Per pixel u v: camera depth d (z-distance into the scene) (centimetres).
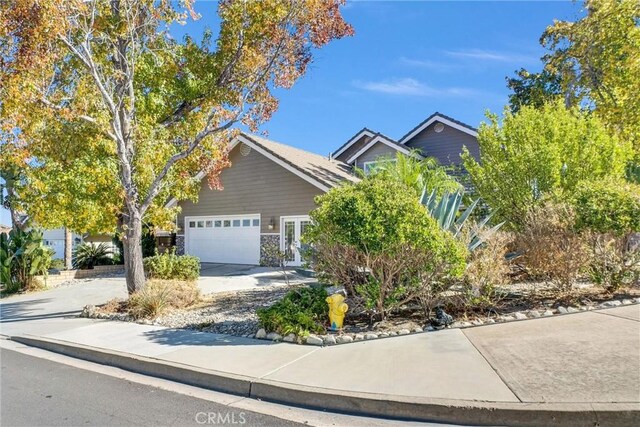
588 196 747
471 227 766
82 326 823
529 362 472
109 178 927
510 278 845
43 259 1467
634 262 736
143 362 574
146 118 1022
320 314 698
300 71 1049
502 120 1124
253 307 899
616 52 1656
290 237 1791
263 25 956
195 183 1188
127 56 999
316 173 1727
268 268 1767
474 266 689
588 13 1764
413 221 632
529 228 806
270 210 1847
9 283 1398
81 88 870
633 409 352
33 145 873
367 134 2330
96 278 1700
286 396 454
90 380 539
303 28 1001
